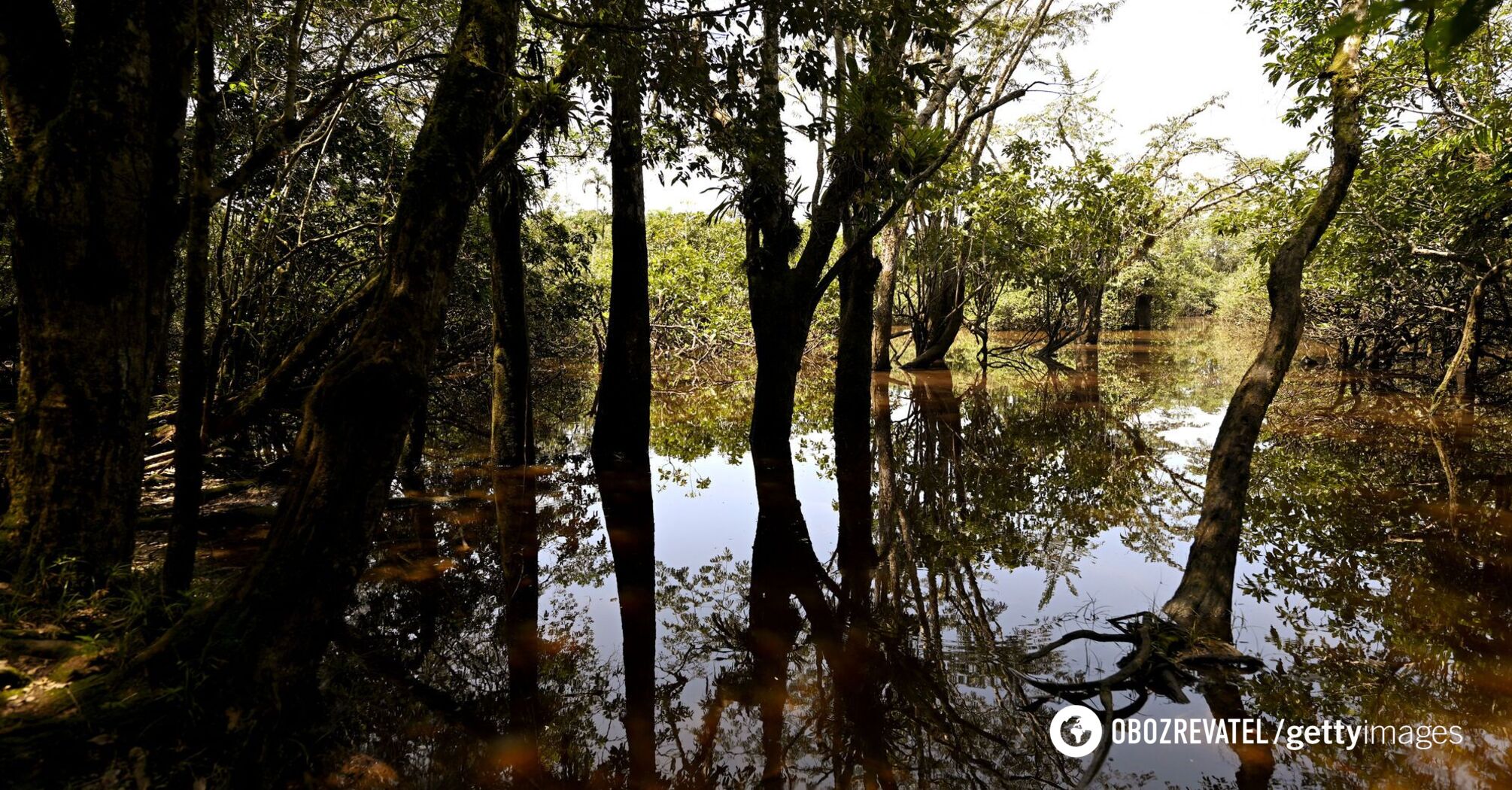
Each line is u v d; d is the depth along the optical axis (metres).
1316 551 5.68
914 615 4.77
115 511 3.25
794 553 6.02
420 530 6.26
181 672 2.65
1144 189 18.75
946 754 3.29
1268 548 5.79
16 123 3.14
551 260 15.28
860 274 9.89
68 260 3.03
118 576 3.15
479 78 3.35
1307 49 7.19
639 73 4.64
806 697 3.81
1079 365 20.70
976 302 20.88
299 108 6.71
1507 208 8.94
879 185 7.86
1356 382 15.23
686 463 9.63
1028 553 5.92
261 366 7.77
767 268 8.94
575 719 3.58
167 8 3.03
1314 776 2.99
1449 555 5.55
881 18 4.86
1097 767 3.11
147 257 3.27
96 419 3.15
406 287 3.06
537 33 5.18
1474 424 10.73
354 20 6.23
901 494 7.84
